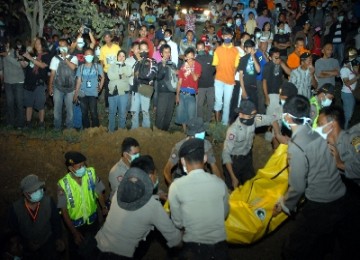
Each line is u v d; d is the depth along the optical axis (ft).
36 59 26.66
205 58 26.32
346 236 14.75
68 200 15.48
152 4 53.21
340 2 48.80
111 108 24.93
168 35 30.76
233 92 27.07
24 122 27.27
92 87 24.94
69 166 15.40
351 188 14.71
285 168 14.93
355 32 47.67
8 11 44.09
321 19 47.70
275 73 23.82
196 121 15.15
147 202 11.96
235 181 16.30
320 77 25.86
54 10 30.99
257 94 26.43
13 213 14.94
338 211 13.00
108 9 37.11
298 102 12.77
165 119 24.86
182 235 12.50
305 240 13.35
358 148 13.69
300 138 12.69
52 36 34.58
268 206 14.16
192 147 12.08
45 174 21.16
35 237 15.15
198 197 11.59
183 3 62.39
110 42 28.22
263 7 49.39
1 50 25.94
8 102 26.45
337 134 14.33
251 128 16.81
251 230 13.79
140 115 28.55
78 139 21.83
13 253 14.17
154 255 19.29
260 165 21.44
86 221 15.99
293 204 13.19
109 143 21.88
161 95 24.31
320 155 12.59
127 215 11.96
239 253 18.97
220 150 21.76
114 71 24.40
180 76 24.35
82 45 26.78
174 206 11.91
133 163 13.39
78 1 28.78
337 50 41.39
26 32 46.73
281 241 18.79
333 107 14.38
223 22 50.52
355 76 25.89
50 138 21.74
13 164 21.11
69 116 25.23
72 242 16.46
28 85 26.53
